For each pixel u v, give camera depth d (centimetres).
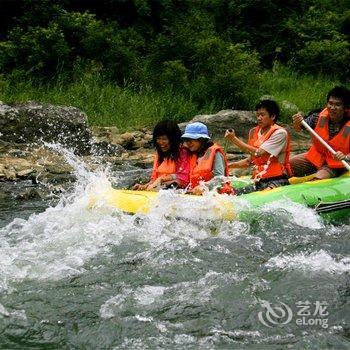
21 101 1362
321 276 514
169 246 584
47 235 629
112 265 542
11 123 1272
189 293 486
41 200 887
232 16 2214
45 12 1783
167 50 1772
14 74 1579
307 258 554
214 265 540
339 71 2109
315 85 1953
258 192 679
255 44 2231
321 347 409
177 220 623
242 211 634
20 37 1680
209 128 1449
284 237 612
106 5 2019
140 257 559
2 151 1183
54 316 451
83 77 1634
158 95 1633
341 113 743
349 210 702
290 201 662
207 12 2153
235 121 1470
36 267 538
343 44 2102
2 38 1878
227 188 674
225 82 1672
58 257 562
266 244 593
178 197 633
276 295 481
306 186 703
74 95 1546
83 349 409
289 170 751
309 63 2100
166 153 700
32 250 583
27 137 1280
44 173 1058
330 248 584
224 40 2072
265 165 725
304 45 2195
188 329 433
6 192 930
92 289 495
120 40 1744
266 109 726
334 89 741
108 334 427
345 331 430
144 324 439
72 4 1991
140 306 465
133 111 1532
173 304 468
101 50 1722
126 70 1694
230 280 507
